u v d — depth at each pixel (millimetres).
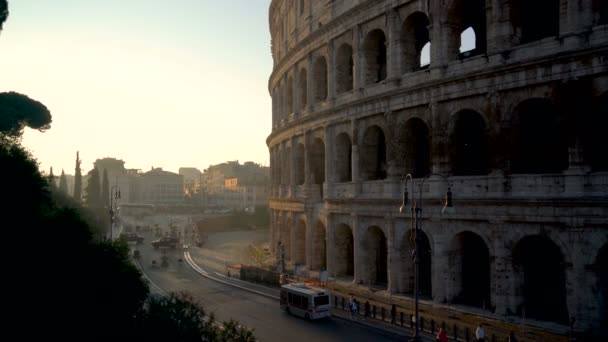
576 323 39656
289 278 70875
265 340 43438
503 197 44344
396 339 43281
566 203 40312
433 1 50875
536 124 48375
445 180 49219
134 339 26578
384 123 56750
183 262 105062
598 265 39406
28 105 54594
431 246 50375
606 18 42500
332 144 66250
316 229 72062
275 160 93000
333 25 65250
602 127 42406
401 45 55094
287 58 81188
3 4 38438
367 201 57938
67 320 24688
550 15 49594
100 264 29391
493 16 46031
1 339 21781
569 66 40781
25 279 23969
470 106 47562
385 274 61875
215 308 57531
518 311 44062
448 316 47031
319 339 43750
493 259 45188
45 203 32875
